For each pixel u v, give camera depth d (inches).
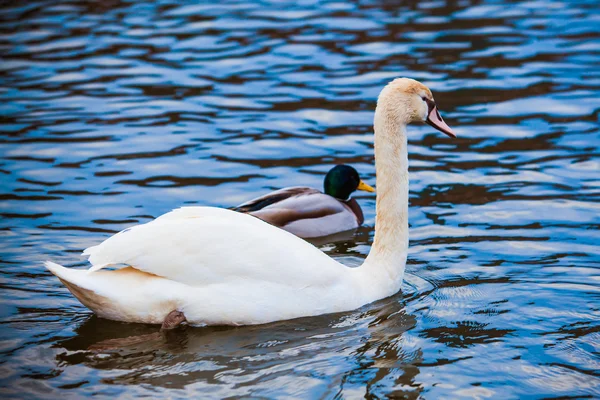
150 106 792.9
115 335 385.1
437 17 1058.1
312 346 377.1
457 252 499.5
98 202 577.6
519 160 656.4
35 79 864.9
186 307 383.6
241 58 923.4
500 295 436.1
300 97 809.5
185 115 770.2
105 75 878.4
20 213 553.6
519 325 399.9
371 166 658.8
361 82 843.4
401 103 423.8
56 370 352.5
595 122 727.7
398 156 427.8
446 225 543.2
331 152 686.5
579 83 824.9
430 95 434.3
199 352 369.7
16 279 451.8
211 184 618.2
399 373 353.1
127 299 379.9
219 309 386.3
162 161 663.1
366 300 421.7
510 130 720.3
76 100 807.1
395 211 429.7
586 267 470.0
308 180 630.5
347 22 1044.5
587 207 560.7
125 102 802.8
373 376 350.0
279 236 406.3
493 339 385.1
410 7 1107.3
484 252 497.7
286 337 385.4
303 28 1026.7
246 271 390.3
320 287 405.4
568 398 333.7
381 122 426.0
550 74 852.0
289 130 733.3
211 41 983.6
